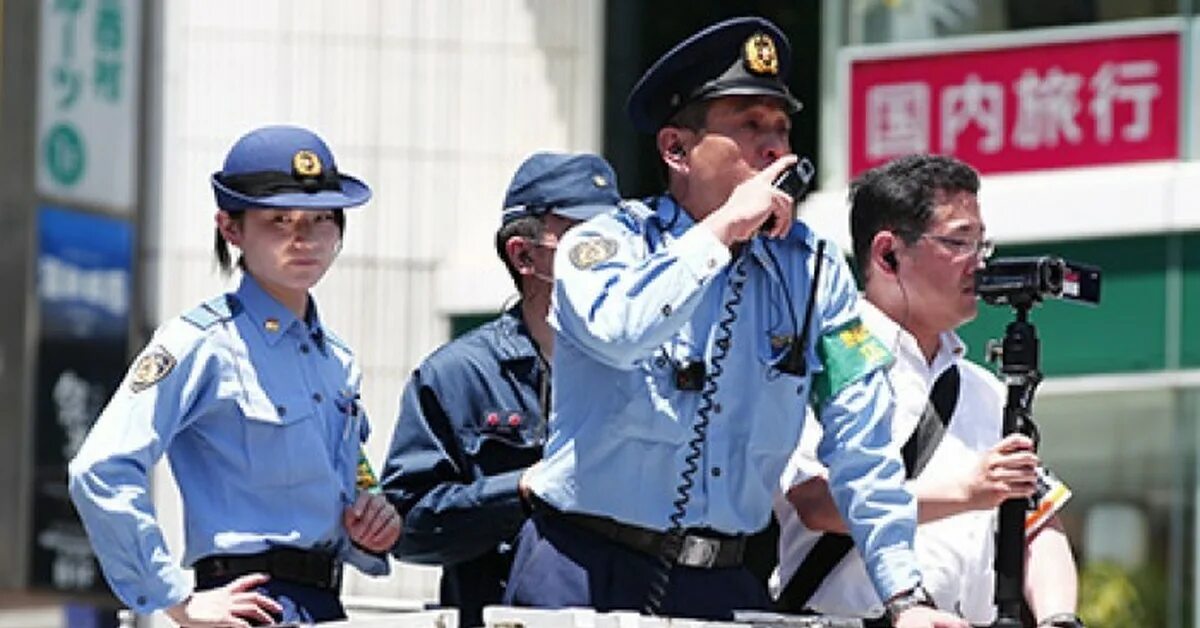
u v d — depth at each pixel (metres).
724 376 11.00
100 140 26.97
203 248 26.16
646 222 11.03
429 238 25.89
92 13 27.27
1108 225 23.94
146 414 11.17
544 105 26.38
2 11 27.72
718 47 11.05
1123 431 23.75
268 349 11.46
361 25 26.09
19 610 29.48
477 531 12.64
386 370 25.69
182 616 11.09
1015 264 11.44
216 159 26.06
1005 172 24.73
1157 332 23.69
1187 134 23.92
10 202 27.69
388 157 26.00
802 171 10.70
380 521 11.62
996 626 11.19
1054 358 23.91
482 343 13.20
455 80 26.22
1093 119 24.34
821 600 12.14
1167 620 23.55
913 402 12.19
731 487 11.09
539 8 26.47
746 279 11.07
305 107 26.02
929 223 12.12
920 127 25.14
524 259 13.09
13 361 28.08
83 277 27.16
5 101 27.25
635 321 10.46
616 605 11.05
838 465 11.21
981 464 11.52
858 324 11.30
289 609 11.38
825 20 25.69
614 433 10.98
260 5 26.14
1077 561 23.88
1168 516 23.61
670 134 11.13
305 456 11.43
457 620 10.75
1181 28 23.94
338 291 25.73
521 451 13.02
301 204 11.39
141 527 11.09
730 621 11.01
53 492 28.61
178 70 26.14
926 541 12.12
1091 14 24.39
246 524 11.37
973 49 24.88
